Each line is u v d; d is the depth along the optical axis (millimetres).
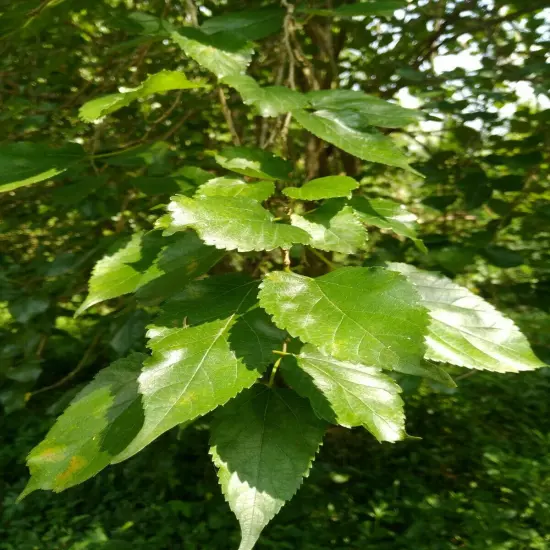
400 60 1514
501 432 2596
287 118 645
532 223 1301
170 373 332
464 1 1430
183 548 1830
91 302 430
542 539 1813
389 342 312
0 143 1130
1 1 843
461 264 1037
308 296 345
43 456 375
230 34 568
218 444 362
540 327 1251
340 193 410
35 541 1871
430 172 1291
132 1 1451
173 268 430
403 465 2293
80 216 1580
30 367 1314
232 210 371
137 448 303
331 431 2389
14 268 1561
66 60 1432
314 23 1072
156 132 1377
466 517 1930
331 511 1956
